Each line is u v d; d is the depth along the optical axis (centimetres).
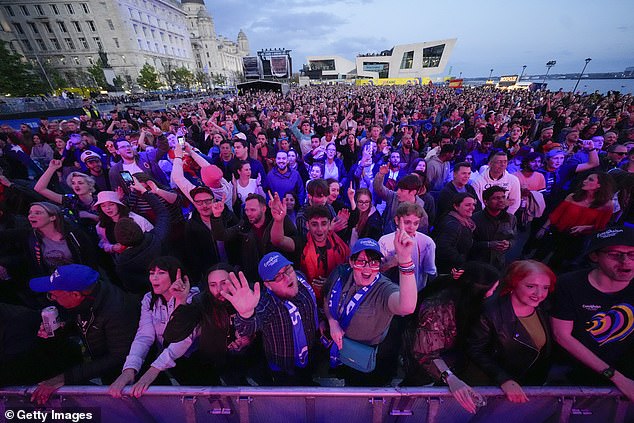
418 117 1331
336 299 197
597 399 153
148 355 210
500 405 159
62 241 285
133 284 264
